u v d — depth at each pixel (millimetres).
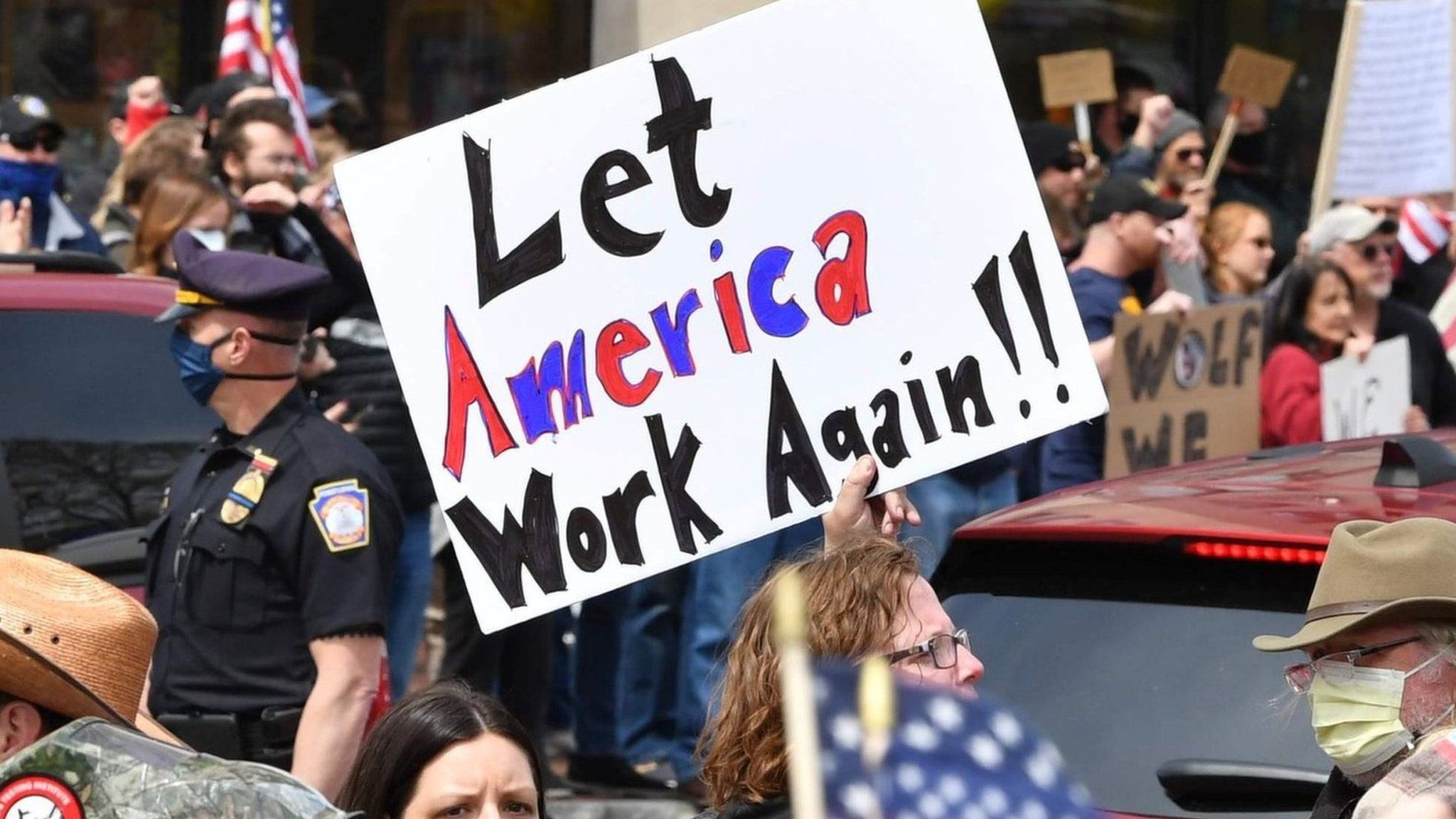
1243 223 21109
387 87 27094
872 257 9625
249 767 6543
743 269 9695
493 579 9758
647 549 9695
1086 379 9461
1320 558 9180
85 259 15875
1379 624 7637
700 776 7973
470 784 8438
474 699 8680
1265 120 26984
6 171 18625
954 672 7773
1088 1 28906
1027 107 28828
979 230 9555
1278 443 17516
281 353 11891
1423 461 10188
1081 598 9891
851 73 9633
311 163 21609
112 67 26828
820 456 9633
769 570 9586
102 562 14820
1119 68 24938
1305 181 28562
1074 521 9984
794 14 9664
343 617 11570
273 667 11703
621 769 18734
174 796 6406
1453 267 23234
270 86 19219
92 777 6469
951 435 9555
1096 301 18031
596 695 18875
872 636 7656
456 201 9852
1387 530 7781
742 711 7664
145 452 15117
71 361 15242
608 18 22531
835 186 9641
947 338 9570
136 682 7941
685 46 9727
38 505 14891
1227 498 10141
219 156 17672
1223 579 9523
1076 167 20594
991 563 10328
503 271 9805
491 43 27062
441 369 9836
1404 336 18438
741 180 9703
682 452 9711
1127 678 9469
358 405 16625
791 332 9672
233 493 11727
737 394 9695
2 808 6438
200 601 11734
